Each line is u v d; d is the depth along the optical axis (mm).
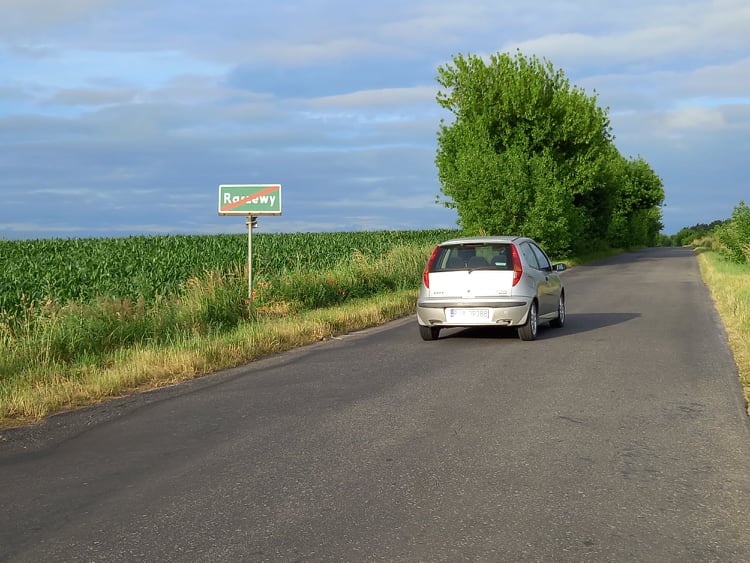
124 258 24984
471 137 37062
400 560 3723
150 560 3791
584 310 16609
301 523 4250
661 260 42125
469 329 13891
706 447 5742
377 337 12805
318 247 32438
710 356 10023
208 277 15695
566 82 39875
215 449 5891
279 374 9297
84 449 6008
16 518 4441
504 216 34219
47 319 11734
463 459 5488
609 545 3889
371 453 5680
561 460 5434
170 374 9297
